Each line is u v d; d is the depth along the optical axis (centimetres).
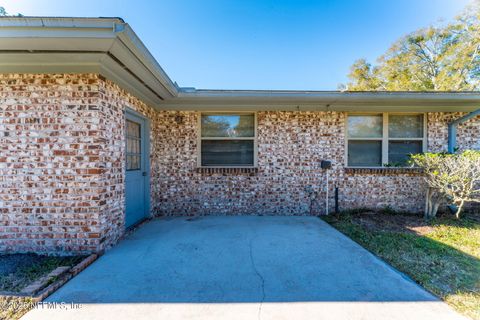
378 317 180
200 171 514
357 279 238
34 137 297
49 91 297
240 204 517
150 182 475
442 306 193
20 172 299
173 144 514
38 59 274
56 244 300
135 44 246
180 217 496
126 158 394
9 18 214
